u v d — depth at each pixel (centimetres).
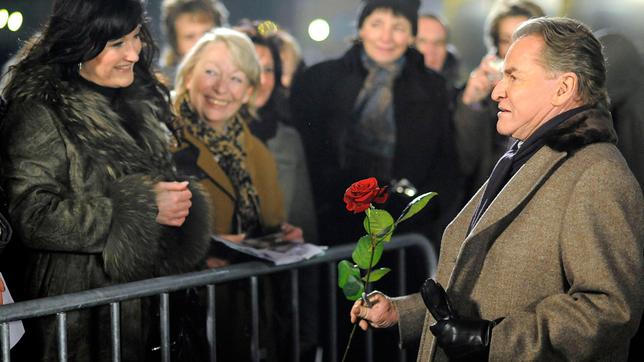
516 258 321
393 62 582
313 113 580
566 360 310
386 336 547
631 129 504
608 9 923
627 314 305
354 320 358
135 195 403
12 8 710
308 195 557
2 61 697
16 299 401
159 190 409
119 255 402
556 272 317
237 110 501
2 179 390
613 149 321
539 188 321
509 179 333
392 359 548
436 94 589
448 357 338
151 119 432
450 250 348
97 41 403
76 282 399
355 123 579
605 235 310
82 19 401
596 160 315
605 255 308
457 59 748
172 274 433
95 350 400
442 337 320
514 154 333
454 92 619
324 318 556
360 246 347
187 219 437
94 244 394
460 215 351
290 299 497
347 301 554
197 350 433
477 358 322
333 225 580
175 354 426
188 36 600
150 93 438
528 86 324
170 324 425
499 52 614
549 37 324
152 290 397
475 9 1079
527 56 324
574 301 309
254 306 443
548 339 311
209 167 491
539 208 319
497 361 314
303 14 1043
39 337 391
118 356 391
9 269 402
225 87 493
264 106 554
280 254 449
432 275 513
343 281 353
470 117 594
